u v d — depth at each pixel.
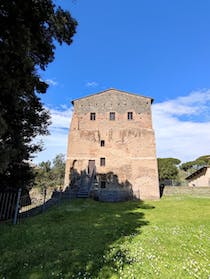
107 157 30.34
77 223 11.68
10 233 9.05
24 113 12.55
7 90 8.73
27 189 15.80
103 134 31.42
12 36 8.34
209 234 10.09
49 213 14.27
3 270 5.74
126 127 31.59
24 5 8.66
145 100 32.94
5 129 8.54
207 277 5.63
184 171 66.69
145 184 28.81
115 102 32.94
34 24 9.69
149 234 9.74
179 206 20.66
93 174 28.92
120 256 6.74
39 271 5.70
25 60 8.80
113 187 28.91
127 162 29.98
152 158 29.91
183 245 8.24
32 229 9.82
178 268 6.10
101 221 12.66
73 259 6.46
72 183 29.06
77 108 33.00
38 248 7.39
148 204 22.41
